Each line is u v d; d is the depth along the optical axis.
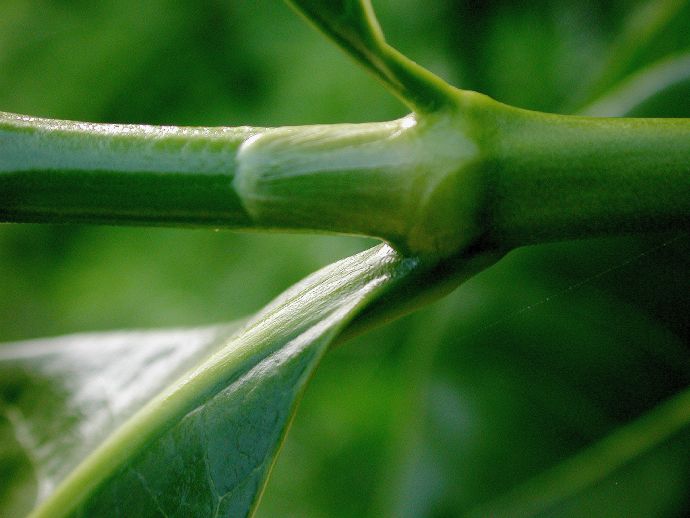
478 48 0.20
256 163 0.05
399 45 0.21
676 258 0.08
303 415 0.19
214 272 0.26
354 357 0.18
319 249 0.23
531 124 0.05
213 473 0.06
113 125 0.06
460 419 0.09
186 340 0.08
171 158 0.06
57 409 0.08
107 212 0.06
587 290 0.08
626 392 0.08
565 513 0.08
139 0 0.29
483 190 0.05
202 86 0.28
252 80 0.27
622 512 0.08
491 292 0.09
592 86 0.09
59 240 0.30
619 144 0.05
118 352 0.08
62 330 0.29
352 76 0.25
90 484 0.06
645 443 0.08
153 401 0.06
